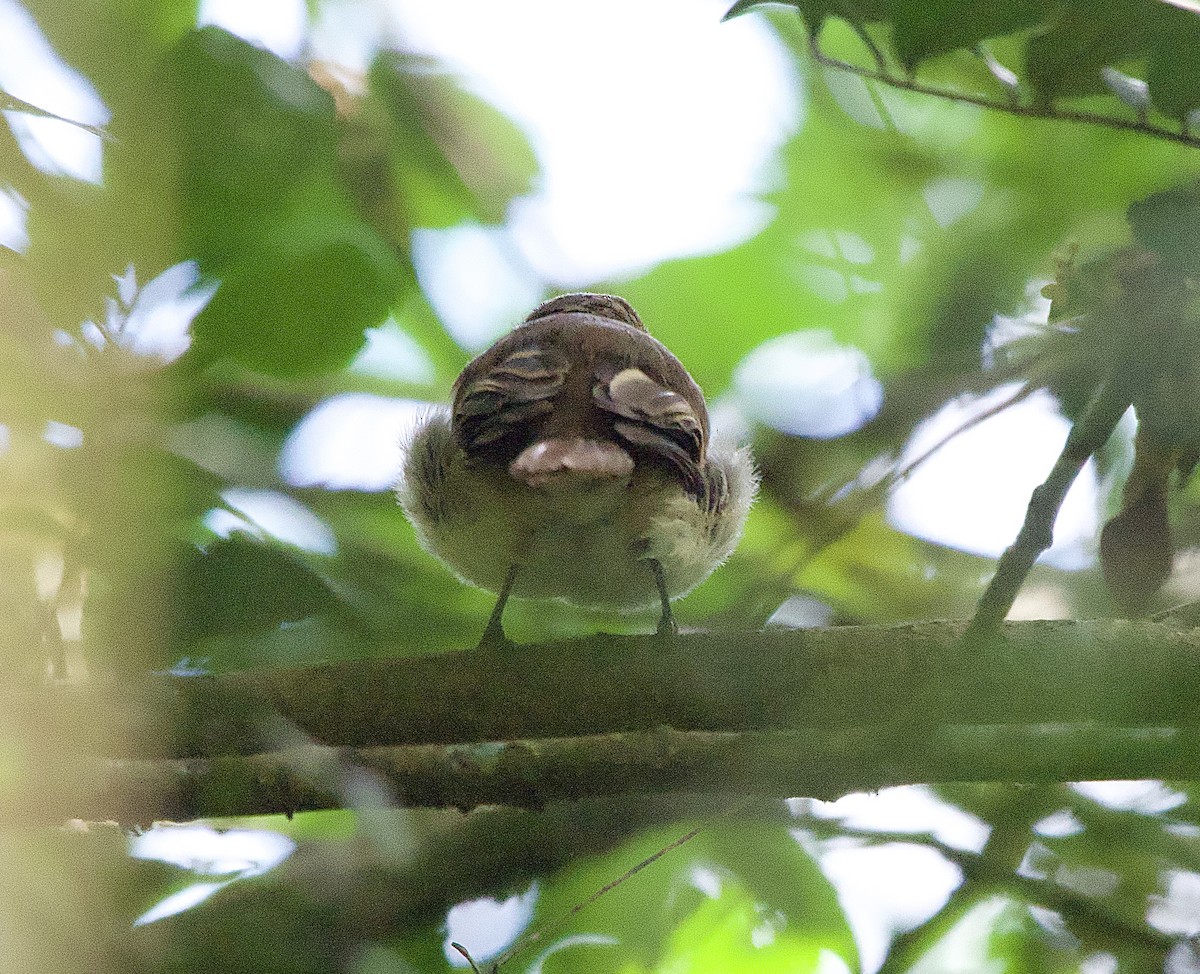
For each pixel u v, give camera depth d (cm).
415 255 1230
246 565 891
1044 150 1373
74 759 780
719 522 973
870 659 784
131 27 894
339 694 792
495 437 788
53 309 827
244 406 1140
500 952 1048
